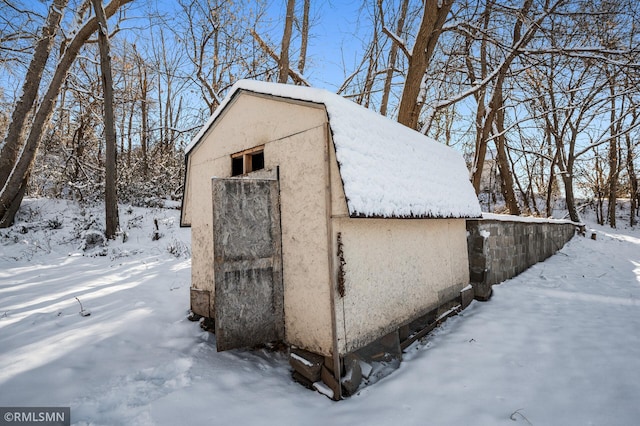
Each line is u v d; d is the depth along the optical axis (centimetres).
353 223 320
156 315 436
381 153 357
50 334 357
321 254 304
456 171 558
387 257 362
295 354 316
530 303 543
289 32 1053
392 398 277
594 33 783
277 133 357
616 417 238
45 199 1249
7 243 866
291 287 336
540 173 2317
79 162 1390
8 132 1038
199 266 448
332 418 249
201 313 423
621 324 434
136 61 1645
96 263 796
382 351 356
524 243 792
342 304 298
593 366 318
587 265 850
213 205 305
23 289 553
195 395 261
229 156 422
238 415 243
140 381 280
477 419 241
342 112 325
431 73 1001
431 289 441
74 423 223
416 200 373
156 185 1520
